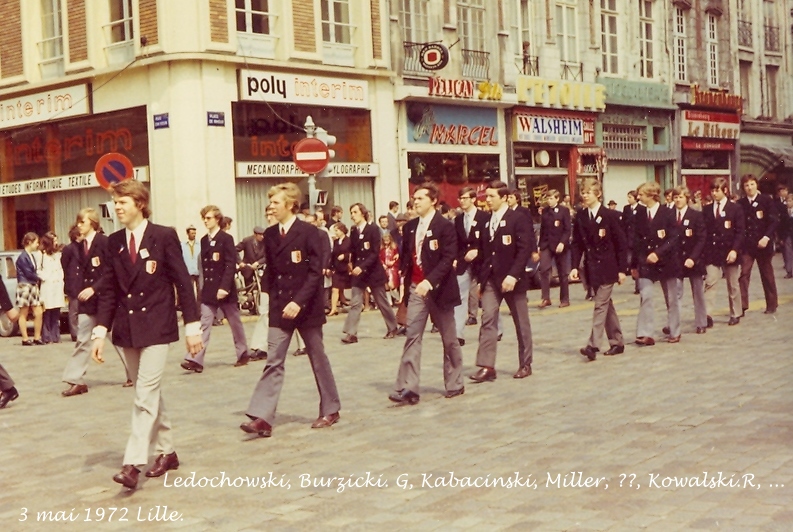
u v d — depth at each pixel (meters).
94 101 26.66
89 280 13.16
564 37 36.16
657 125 40.41
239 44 25.81
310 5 27.20
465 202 15.54
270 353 9.74
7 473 8.77
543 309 21.16
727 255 16.58
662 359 13.34
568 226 21.47
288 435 9.73
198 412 11.27
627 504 6.80
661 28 40.72
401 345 16.47
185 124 24.83
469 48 32.16
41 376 14.95
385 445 9.05
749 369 12.11
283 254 9.73
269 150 26.36
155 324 8.05
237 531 6.74
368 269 17.08
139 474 8.44
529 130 33.75
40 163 28.17
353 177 28.34
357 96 28.28
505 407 10.59
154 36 25.08
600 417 9.73
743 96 47.28
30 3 28.38
